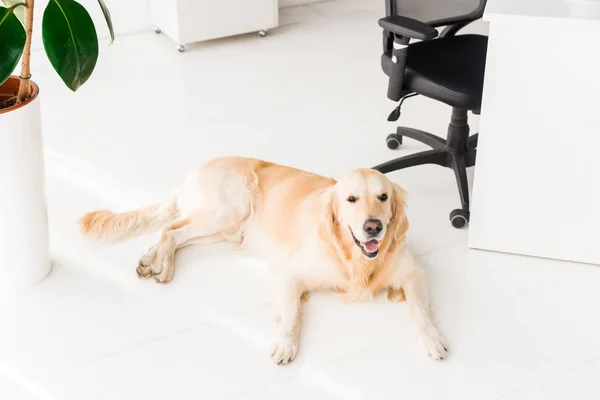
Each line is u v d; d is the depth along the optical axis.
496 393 2.06
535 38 2.30
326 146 3.23
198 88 3.73
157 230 2.65
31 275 2.36
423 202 2.87
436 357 2.15
